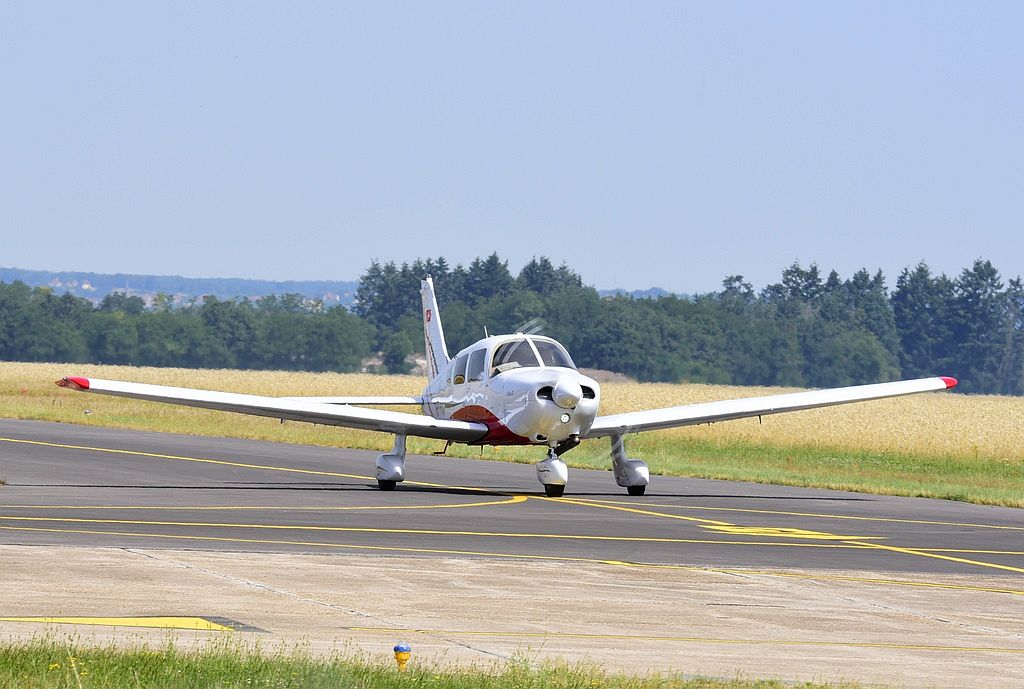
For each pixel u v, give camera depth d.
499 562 52.22
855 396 93.12
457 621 40.56
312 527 61.84
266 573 47.16
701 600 46.03
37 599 40.53
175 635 36.41
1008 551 63.31
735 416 91.12
